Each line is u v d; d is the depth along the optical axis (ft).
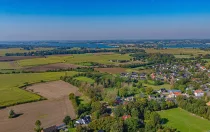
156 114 530.27
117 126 472.44
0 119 584.40
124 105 618.85
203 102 637.30
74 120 557.33
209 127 515.09
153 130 480.64
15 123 556.92
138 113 568.82
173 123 538.06
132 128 489.67
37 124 515.50
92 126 493.36
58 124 543.39
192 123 538.06
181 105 645.10
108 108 648.79
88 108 615.57
